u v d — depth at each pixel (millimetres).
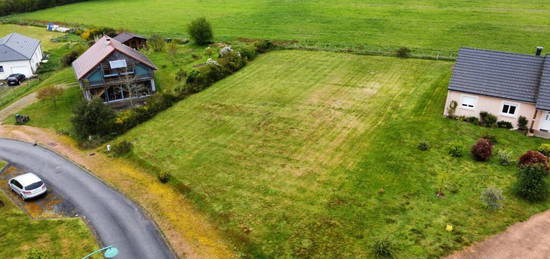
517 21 73312
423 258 23641
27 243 27219
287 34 74062
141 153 37906
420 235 25375
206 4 105188
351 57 60031
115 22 91625
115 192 32969
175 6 105250
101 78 47562
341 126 40312
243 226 27688
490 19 75500
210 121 43094
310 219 27719
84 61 50969
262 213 28734
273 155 35938
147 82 50812
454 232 25422
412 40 66688
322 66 57281
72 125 44344
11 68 61719
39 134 43500
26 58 61906
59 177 35375
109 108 42938
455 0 91812
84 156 38781
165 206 30812
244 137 39344
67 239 27641
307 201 29531
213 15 92812
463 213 27047
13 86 59688
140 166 36156
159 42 68750
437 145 35375
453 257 23547
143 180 34281
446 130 37844
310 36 72062
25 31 88938
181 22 88500
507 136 36469
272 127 40906
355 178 31750
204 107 46469
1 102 53094
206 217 29109
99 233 28266
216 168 34594
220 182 32656
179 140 39719
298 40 69812
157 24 88000
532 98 35938
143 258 25844
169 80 55406
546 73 35844
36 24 93438
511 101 36844
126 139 40844
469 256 23516
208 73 52938
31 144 41375
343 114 42781
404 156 34000
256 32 76625
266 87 51031
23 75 61844
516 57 38406
